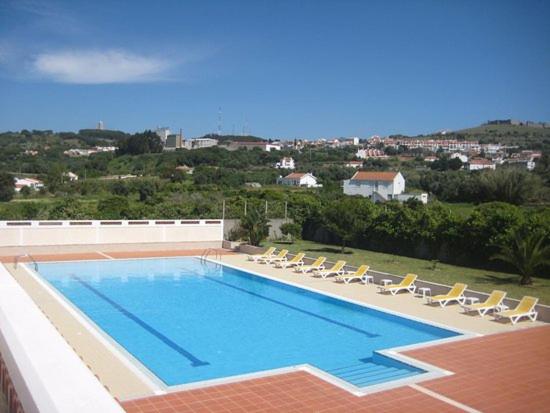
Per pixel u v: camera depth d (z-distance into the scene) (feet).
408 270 73.05
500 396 28.35
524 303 48.06
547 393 28.91
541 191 152.56
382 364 36.60
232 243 98.84
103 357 35.17
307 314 53.26
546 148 435.12
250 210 103.09
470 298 52.49
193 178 231.30
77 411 12.34
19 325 19.54
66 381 14.17
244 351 41.04
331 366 37.45
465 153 495.82
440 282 63.77
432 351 37.17
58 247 90.48
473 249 76.64
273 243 106.11
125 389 29.14
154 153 327.67
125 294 62.13
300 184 288.71
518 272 70.79
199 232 101.40
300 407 25.90
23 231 88.02
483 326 45.09
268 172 297.53
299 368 31.78
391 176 258.57
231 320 50.67
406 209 90.22
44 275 72.59
